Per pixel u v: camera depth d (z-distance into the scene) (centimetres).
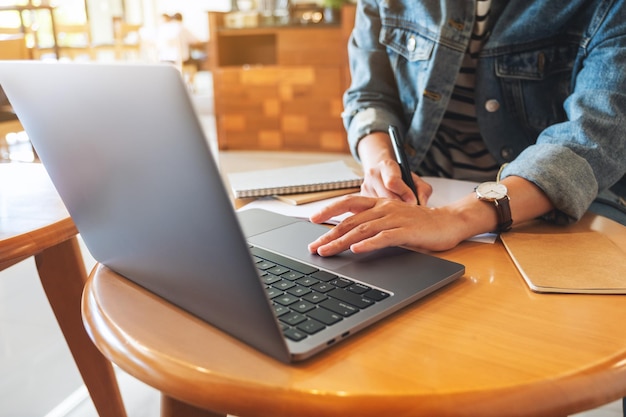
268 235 68
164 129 36
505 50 101
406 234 62
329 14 420
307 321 46
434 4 106
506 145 108
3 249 70
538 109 103
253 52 463
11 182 100
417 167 113
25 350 160
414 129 112
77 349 104
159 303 52
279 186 88
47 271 100
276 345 41
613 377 41
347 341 45
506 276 59
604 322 48
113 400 108
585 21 93
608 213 89
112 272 59
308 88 434
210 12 441
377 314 47
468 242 69
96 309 52
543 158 74
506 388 39
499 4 104
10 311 182
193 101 33
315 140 444
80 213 55
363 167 100
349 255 61
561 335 46
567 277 57
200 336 46
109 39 944
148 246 47
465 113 112
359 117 111
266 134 452
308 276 55
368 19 119
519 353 43
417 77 112
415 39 110
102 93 40
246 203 87
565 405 39
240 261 37
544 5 96
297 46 427
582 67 93
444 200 85
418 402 38
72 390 141
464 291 55
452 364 42
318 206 83
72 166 50
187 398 41
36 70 46
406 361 42
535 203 72
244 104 450
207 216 37
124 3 979
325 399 38
